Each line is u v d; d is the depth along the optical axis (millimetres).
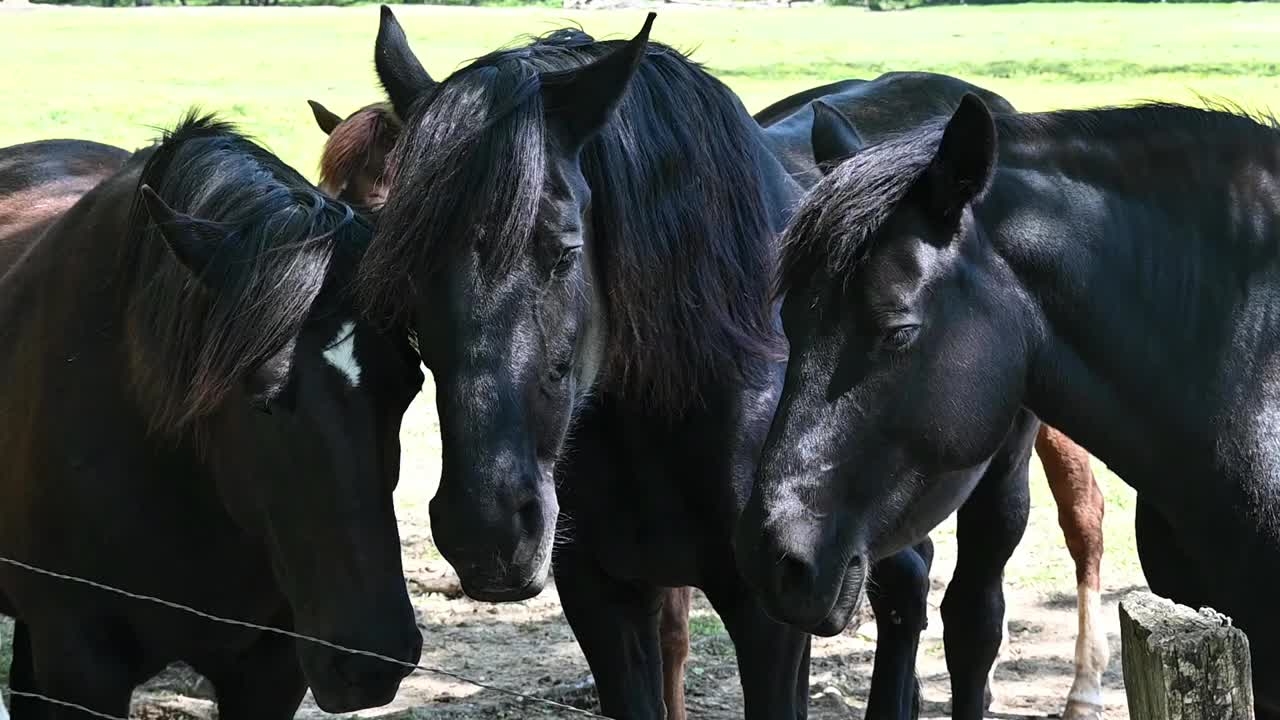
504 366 2869
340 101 22266
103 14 46031
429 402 9867
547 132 3035
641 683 3854
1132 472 3252
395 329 3049
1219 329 3156
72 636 3410
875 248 2943
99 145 5184
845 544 3012
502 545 2854
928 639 6047
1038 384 3168
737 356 3482
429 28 36562
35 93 23312
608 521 3715
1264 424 3154
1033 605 6254
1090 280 3096
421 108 3096
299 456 2957
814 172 4395
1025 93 20547
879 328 2926
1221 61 25266
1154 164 3203
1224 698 2213
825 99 5289
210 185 3234
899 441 2992
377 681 2961
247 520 3145
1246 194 3209
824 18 43031
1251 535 3170
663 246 3311
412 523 7219
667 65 3457
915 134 3104
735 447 3492
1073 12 44344
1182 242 3166
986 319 3021
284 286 2945
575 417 3336
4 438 3477
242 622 3342
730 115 3553
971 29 37156
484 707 5164
